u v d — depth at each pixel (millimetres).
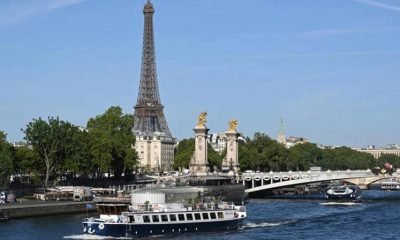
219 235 152375
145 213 148375
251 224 174500
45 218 178375
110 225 144125
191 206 157750
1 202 191000
